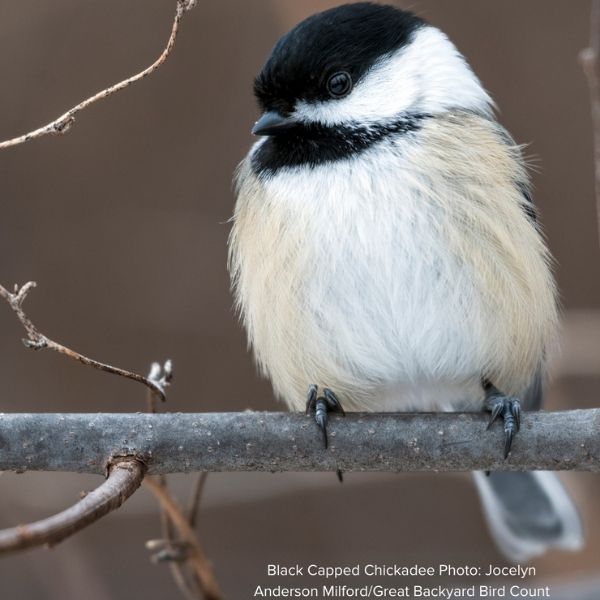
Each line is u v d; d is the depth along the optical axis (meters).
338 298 6.88
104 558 10.90
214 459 6.14
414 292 6.83
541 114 11.80
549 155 11.78
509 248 6.84
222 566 11.13
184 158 11.66
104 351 11.55
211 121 11.62
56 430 6.00
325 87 6.98
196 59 11.58
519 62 11.83
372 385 7.33
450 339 7.03
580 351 9.50
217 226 11.65
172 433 6.09
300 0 10.73
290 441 6.22
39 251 11.57
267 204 6.96
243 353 11.65
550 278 7.31
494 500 8.91
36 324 11.50
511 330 6.96
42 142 11.53
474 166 6.85
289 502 11.44
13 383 11.33
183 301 11.65
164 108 11.59
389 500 11.46
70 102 11.46
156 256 11.66
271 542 11.30
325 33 7.04
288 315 6.96
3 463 5.98
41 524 4.62
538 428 6.16
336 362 7.10
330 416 6.31
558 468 6.17
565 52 11.78
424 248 6.77
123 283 11.62
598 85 4.90
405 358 7.19
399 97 6.99
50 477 10.24
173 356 11.62
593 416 6.14
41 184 11.58
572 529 8.78
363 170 6.85
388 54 7.06
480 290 6.84
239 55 11.56
